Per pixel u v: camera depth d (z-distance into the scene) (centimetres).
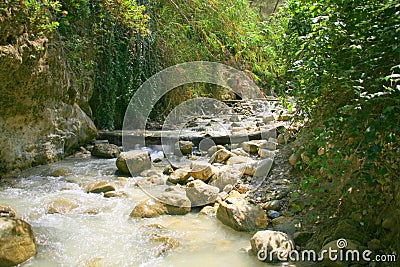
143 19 594
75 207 307
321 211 256
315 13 242
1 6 337
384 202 206
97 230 265
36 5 378
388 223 196
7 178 378
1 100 364
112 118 655
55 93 451
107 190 348
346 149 206
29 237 227
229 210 274
